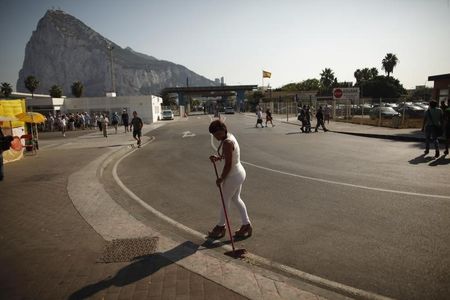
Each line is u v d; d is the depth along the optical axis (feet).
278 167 33.76
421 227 16.60
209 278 11.91
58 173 33.22
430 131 36.94
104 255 14.12
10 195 24.88
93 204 21.75
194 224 18.74
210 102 350.43
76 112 135.54
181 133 84.53
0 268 13.30
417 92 255.91
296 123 99.19
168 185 28.35
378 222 17.52
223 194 16.03
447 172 28.30
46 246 15.29
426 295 11.07
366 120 92.94
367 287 11.68
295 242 15.61
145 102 137.28
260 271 12.44
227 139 15.52
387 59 291.99
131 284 11.73
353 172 29.91
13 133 46.88
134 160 43.93
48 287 11.75
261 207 20.98
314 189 24.66
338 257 13.94
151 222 18.85
